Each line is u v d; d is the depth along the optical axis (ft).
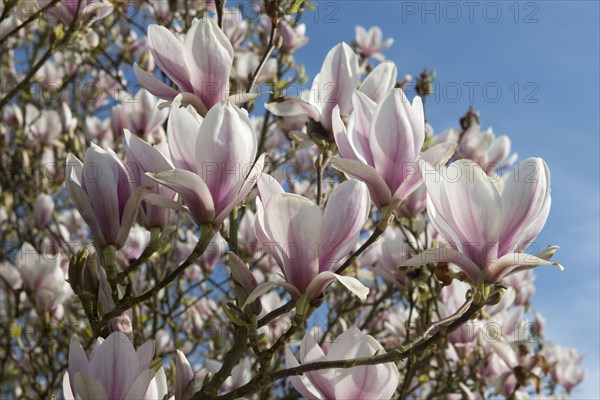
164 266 6.57
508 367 5.28
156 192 3.41
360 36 8.40
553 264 3.24
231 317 3.29
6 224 8.24
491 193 3.27
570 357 7.94
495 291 3.32
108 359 3.21
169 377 5.54
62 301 5.99
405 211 4.95
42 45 8.03
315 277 3.23
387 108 3.46
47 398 5.98
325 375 3.38
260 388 3.28
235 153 3.25
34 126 7.69
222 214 3.29
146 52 7.37
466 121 6.37
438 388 6.06
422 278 5.05
